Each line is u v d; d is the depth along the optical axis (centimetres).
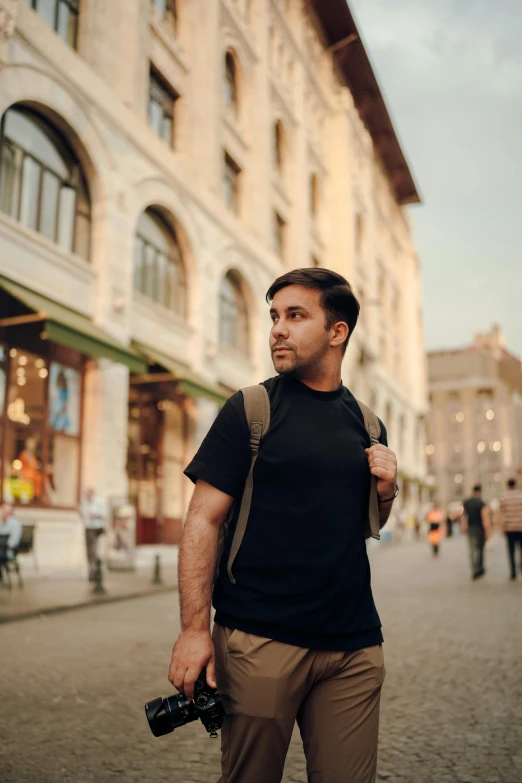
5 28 1327
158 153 1948
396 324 5369
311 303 193
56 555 1525
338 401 194
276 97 3019
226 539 183
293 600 172
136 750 383
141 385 2036
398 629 775
